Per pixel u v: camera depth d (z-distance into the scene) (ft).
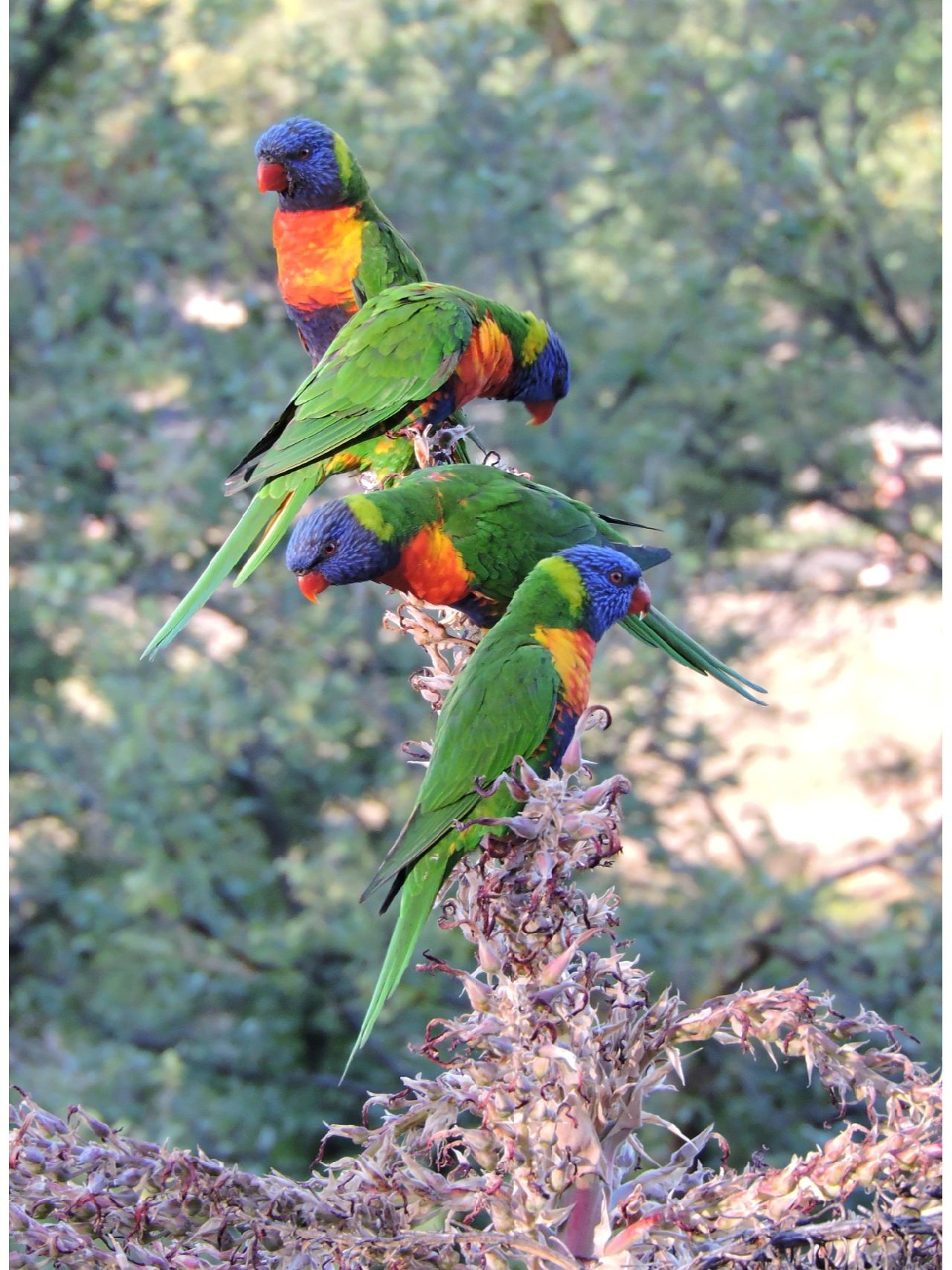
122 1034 28.89
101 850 29.30
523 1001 7.02
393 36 30.55
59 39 33.60
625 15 32.07
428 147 29.60
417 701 28.37
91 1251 6.79
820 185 32.83
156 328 30.58
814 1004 7.29
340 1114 28.60
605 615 8.98
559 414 30.91
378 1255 7.09
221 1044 28.32
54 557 29.37
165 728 27.35
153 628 28.43
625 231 32.12
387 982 7.92
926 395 33.30
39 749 28.81
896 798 37.88
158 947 27.73
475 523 10.09
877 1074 7.25
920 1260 6.99
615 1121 7.27
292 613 28.02
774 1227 7.09
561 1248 7.05
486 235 30.12
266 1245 7.09
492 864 7.57
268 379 28.60
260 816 30.89
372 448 11.76
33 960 31.35
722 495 34.42
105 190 31.40
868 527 35.91
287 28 30.50
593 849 7.00
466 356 12.14
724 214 31.96
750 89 31.89
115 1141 7.29
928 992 26.99
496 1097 6.95
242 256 30.68
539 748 8.38
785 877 29.94
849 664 40.91
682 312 31.35
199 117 31.04
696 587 32.30
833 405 33.04
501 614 10.58
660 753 29.50
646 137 32.09
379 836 29.66
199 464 27.89
